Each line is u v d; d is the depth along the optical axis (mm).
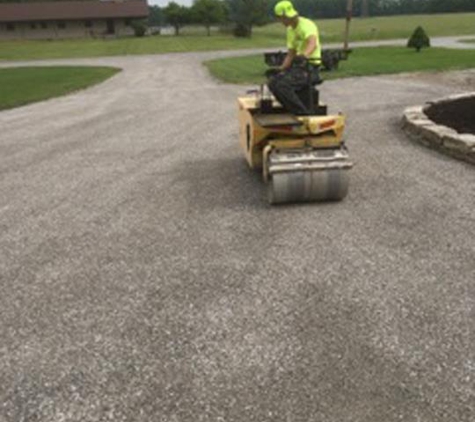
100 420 3148
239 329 3949
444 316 3996
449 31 53781
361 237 5445
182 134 11023
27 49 55281
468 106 11383
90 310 4320
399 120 11375
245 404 3211
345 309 4141
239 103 7902
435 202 6344
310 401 3209
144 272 4926
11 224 6328
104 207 6766
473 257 4902
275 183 6156
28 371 3613
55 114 14727
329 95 15484
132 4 72375
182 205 6691
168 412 3182
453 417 3047
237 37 63094
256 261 5023
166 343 3834
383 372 3426
